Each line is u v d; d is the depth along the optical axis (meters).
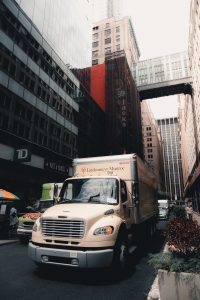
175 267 4.30
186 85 76.50
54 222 5.81
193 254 4.64
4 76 22.75
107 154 55.28
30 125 26.50
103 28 100.31
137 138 71.88
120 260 6.20
